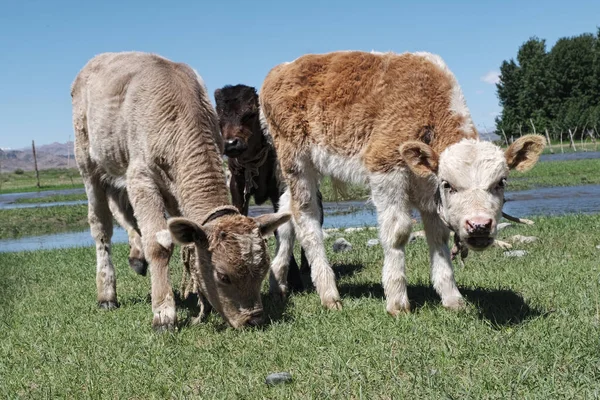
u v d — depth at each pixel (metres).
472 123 2.30
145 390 1.88
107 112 2.63
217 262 2.16
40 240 7.17
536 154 2.10
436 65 2.39
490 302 2.39
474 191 2.05
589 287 2.48
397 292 2.38
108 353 2.17
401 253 2.40
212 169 2.37
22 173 33.66
